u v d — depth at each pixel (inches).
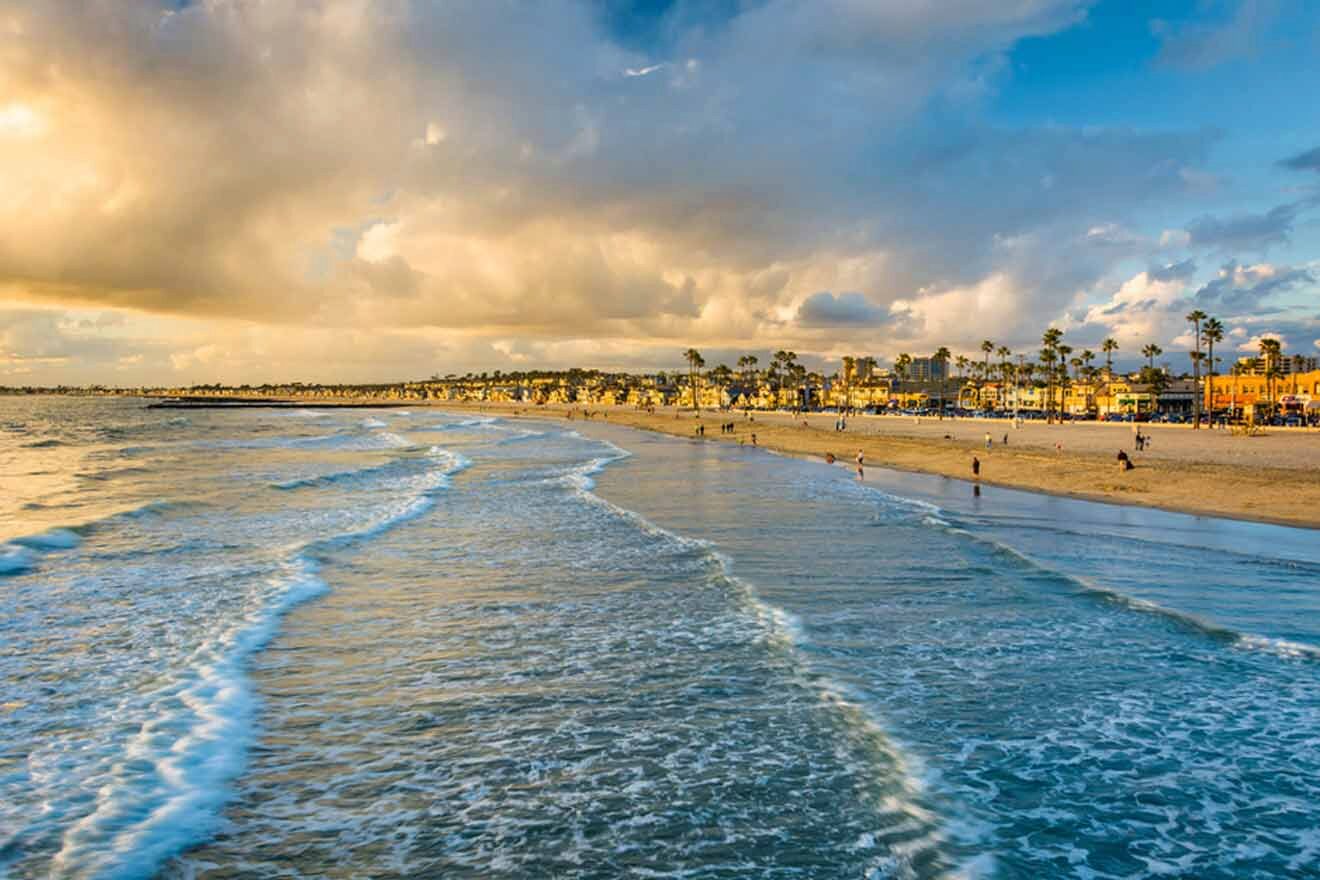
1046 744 358.6
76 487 1419.8
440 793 318.7
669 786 323.3
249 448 2635.3
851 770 335.6
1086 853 273.7
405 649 501.4
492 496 1309.1
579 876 261.3
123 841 280.1
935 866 265.0
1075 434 3218.5
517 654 491.5
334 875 262.1
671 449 2696.9
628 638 521.7
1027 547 828.0
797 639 510.3
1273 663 462.9
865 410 7150.6
